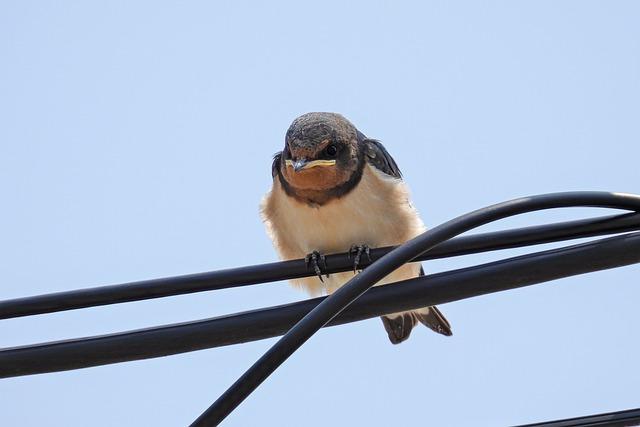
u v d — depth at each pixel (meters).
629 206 11.32
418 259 12.12
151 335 12.09
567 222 11.77
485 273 11.78
